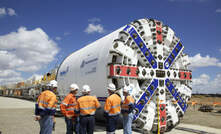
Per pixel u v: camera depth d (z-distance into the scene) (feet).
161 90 27.35
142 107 25.48
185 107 30.40
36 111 17.19
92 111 18.04
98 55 28.78
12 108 61.00
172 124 28.86
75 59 39.78
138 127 26.12
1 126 30.22
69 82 38.96
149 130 26.32
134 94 24.48
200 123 37.22
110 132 18.39
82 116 17.83
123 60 25.93
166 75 28.12
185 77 30.37
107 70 25.27
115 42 24.85
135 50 26.48
